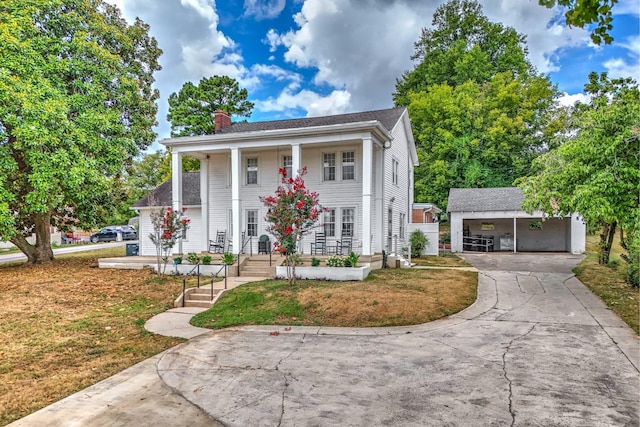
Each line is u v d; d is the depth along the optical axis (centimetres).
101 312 971
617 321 820
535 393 484
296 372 573
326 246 1641
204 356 657
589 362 592
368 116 1955
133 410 457
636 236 830
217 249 1820
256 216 1780
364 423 412
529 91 3183
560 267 1545
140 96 1905
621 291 1067
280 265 1370
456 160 3162
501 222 2533
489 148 3130
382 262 1514
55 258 1969
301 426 409
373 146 1593
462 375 548
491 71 3581
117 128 1669
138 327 851
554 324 809
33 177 1299
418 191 3331
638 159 888
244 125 2061
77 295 1132
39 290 1181
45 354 675
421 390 498
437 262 1764
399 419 420
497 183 3084
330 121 1936
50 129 1330
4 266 1705
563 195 1068
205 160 1864
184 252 2047
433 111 3312
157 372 584
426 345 698
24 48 1320
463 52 3681
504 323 829
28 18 1388
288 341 741
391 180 1780
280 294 1052
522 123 3027
